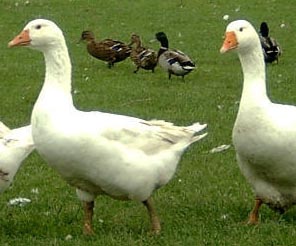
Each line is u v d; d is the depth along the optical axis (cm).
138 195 856
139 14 3238
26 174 1208
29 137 901
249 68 868
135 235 882
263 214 965
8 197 1091
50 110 825
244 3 3412
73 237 883
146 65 2156
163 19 3119
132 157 833
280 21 3025
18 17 3173
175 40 2702
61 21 3098
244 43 864
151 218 888
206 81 2048
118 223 946
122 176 831
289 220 934
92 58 2428
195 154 1302
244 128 850
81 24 3041
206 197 1059
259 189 900
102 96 1864
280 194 899
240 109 855
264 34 2325
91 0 3575
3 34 2839
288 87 1925
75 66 2302
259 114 843
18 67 2266
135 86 1984
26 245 861
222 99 1800
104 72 2202
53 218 973
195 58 2386
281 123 841
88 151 809
